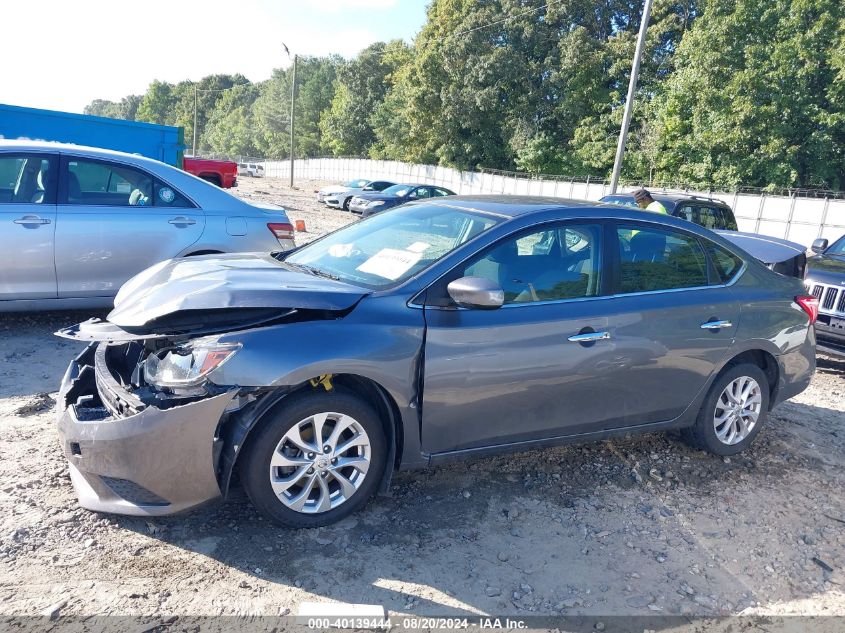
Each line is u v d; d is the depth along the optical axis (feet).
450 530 11.20
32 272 18.40
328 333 10.27
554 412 12.31
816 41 96.68
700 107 107.34
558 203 13.50
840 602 10.26
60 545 9.93
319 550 10.30
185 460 9.72
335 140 238.07
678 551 11.23
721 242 14.69
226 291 10.43
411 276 11.47
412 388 10.91
